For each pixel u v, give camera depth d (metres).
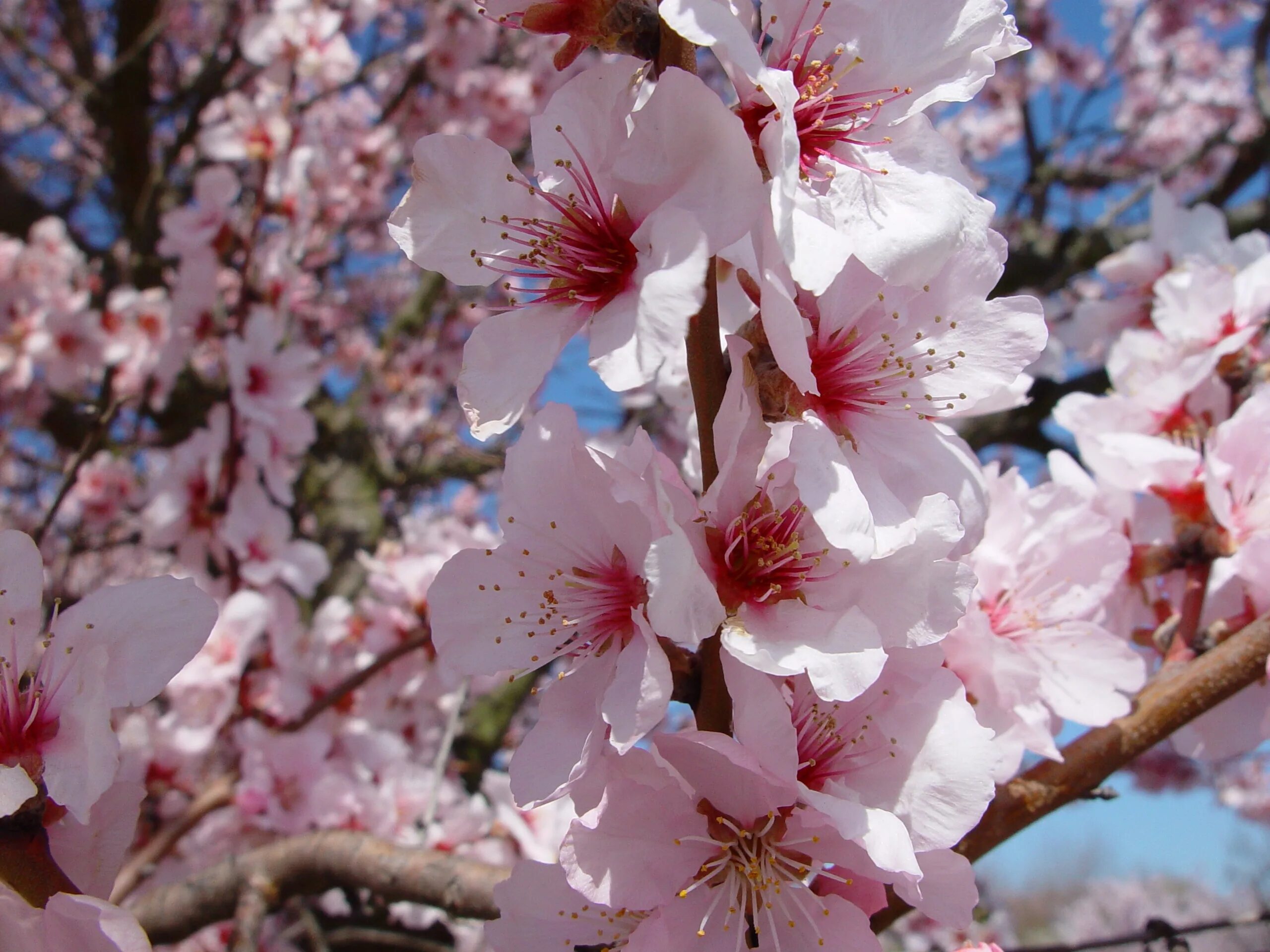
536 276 0.12
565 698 0.11
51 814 0.12
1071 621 0.16
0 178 0.54
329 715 0.32
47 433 0.50
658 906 0.11
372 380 0.59
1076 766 0.15
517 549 0.12
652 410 0.56
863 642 0.10
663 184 0.11
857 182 0.11
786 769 0.10
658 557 0.09
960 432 0.52
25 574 0.12
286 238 0.37
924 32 0.12
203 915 0.22
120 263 0.51
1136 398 0.20
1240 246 0.25
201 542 0.33
